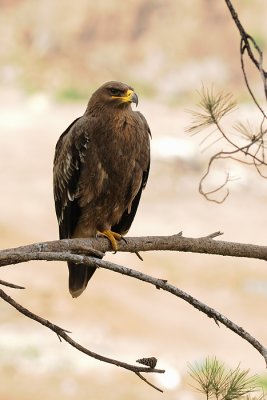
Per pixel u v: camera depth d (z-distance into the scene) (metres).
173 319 16.91
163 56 36.28
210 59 35.97
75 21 37.66
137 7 38.00
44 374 14.20
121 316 16.77
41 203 23.05
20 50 36.50
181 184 24.31
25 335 15.47
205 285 18.67
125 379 14.18
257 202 23.64
